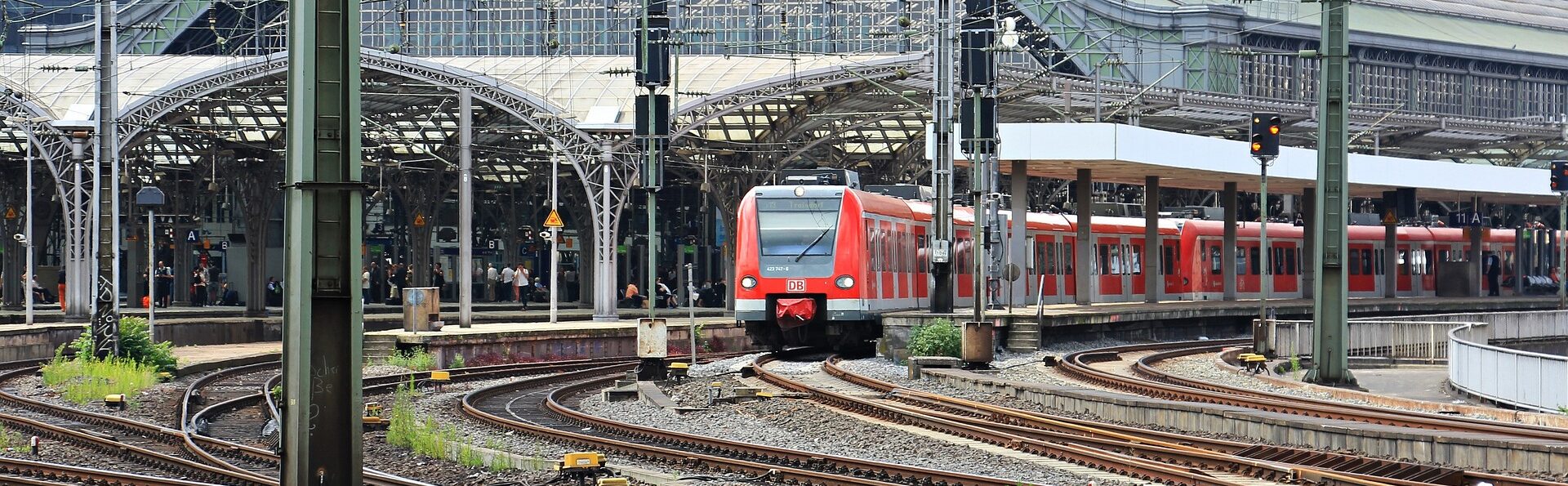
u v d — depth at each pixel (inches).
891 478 1314.0
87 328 2662.4
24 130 3703.3
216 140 4677.7
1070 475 1338.6
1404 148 5925.2
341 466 909.2
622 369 2925.7
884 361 2915.8
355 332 912.9
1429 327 2861.7
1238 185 4318.4
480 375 2800.2
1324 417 1824.6
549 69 4015.8
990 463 1428.4
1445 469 1304.1
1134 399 1771.7
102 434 1771.7
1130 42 6151.6
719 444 1540.4
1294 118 5103.3
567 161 3914.9
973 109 2918.3
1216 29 6151.6
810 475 1295.5
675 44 2893.7
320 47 908.0
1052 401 1972.2
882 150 4977.9
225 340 3823.8
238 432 1807.3
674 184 5221.5
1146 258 3959.2
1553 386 1819.6
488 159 5206.7
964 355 2642.7
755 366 2632.9
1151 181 3937.0
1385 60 6904.5
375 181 5315.0
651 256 2659.9
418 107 4424.2
